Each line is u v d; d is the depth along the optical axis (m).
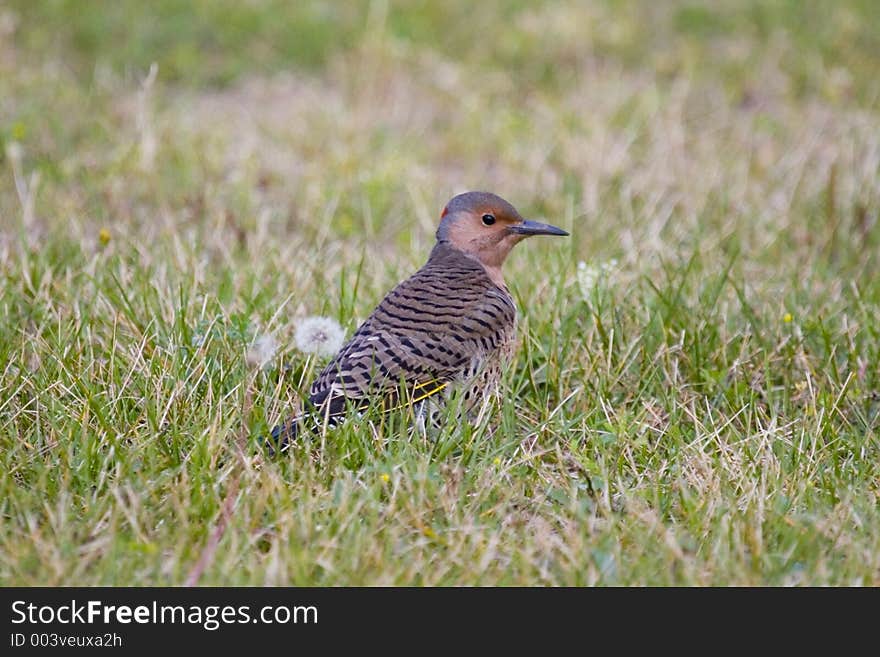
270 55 25.66
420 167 21.06
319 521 11.01
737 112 23.81
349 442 11.98
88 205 18.77
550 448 12.69
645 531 11.00
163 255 16.39
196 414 12.57
